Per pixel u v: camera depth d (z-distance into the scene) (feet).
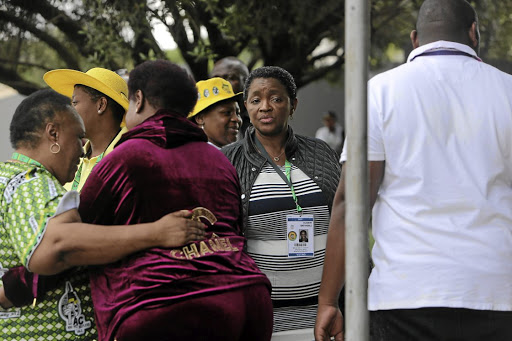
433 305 8.44
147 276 8.63
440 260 8.48
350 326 7.27
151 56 25.14
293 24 28.07
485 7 30.78
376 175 8.86
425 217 8.61
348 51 7.19
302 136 12.44
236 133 14.57
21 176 9.18
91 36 24.68
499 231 8.54
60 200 8.84
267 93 11.80
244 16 25.61
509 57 32.55
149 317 8.49
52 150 9.61
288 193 11.60
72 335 9.43
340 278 9.46
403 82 8.89
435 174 8.64
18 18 25.45
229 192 9.52
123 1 24.77
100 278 8.95
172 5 25.21
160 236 8.69
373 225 9.12
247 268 9.19
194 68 27.30
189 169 9.16
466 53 9.12
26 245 8.70
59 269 8.74
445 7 9.30
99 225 8.77
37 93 9.79
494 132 8.70
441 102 8.77
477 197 8.55
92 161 11.71
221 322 8.71
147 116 9.48
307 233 11.55
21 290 9.02
